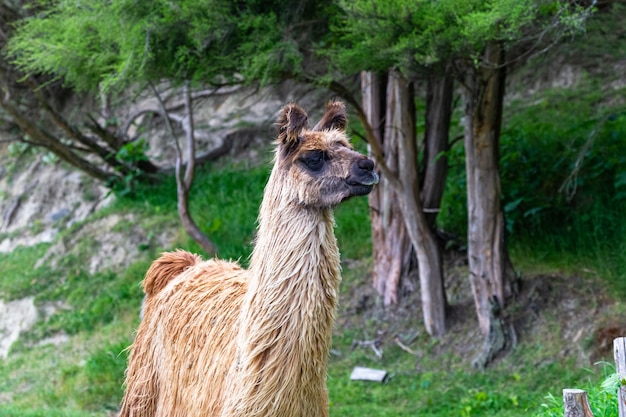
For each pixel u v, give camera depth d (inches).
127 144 597.6
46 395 431.2
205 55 327.0
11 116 548.4
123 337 470.6
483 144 378.9
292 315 171.3
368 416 349.4
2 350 533.0
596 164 444.8
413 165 399.9
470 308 410.0
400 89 395.5
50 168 684.1
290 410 173.5
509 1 273.0
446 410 351.9
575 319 375.9
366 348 415.2
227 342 188.5
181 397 200.7
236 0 324.2
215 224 529.7
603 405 219.6
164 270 227.1
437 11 289.3
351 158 172.9
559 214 437.4
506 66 375.9
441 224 464.1
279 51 320.2
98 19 331.6
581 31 336.5
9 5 484.7
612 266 402.0
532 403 338.6
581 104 526.9
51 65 358.9
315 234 173.8
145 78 335.9
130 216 586.6
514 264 418.6
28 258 603.2
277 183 177.5
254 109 644.1
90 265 561.9
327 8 340.8
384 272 437.4
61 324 518.3
